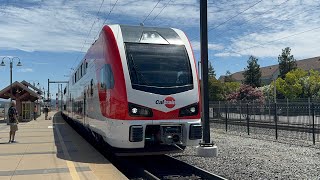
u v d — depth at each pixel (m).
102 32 12.52
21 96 39.19
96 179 8.45
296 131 21.94
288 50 80.00
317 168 10.74
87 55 16.84
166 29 12.50
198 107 11.32
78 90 20.78
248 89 59.34
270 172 10.16
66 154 12.34
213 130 24.61
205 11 13.09
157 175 10.23
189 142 11.09
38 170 9.52
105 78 11.79
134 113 10.63
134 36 11.76
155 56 11.43
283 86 62.50
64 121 38.97
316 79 62.06
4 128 27.88
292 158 12.60
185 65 11.61
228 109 31.44
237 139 18.83
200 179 9.62
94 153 12.56
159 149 11.61
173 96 10.98
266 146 15.91
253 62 88.88
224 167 10.92
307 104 23.17
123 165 12.33
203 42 13.07
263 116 28.45
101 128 12.41
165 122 10.84
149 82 10.96
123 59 11.09
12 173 9.13
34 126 29.25
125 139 10.69
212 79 61.22
